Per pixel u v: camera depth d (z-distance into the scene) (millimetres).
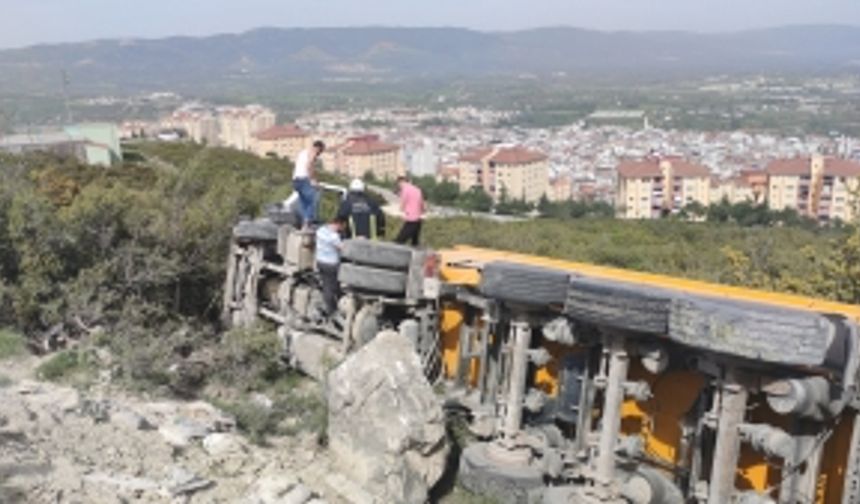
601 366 7004
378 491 6875
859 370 6016
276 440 7949
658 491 6504
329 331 9781
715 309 5992
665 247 29000
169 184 15719
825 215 109188
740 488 6566
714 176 127250
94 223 11359
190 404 8359
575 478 7344
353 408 7203
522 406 7652
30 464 6246
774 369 6016
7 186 11609
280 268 10711
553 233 34688
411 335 8766
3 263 10547
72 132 60531
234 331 10086
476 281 8664
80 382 8641
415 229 10977
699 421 6488
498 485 7238
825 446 6301
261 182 19688
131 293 11070
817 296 12617
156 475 6637
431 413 7070
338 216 10156
